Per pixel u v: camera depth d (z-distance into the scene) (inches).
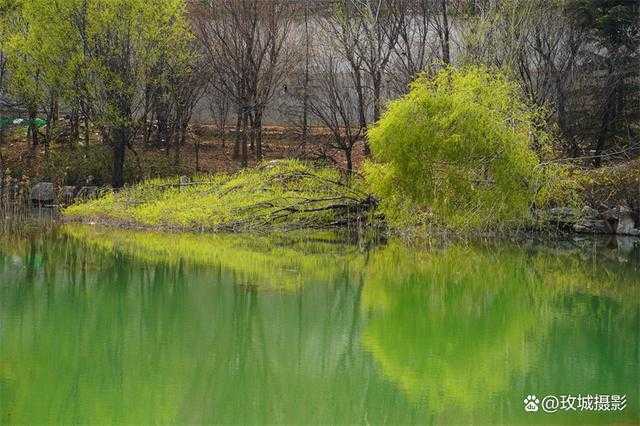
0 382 411.2
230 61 1418.6
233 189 1061.8
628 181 1000.2
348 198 1042.7
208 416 365.7
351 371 432.1
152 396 393.1
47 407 373.7
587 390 396.2
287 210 1037.2
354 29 1306.6
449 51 1269.7
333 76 1387.8
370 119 1524.4
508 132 904.3
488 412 364.5
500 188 906.7
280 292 656.4
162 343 491.2
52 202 1330.0
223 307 595.5
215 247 913.5
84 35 1218.6
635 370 432.8
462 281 719.7
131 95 1248.2
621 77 1184.8
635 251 906.7
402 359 462.6
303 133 1362.0
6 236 999.6
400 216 944.3
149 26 1227.9
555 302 630.5
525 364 447.8
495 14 1138.0
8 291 654.5
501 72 989.8
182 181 1199.6
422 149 904.9
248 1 1387.8
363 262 817.5
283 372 429.7
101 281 701.3
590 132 1210.6
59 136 1534.2
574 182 952.3
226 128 1635.1
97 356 460.8
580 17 1211.9
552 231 1024.9
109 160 1365.7
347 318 568.7
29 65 1311.5
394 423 351.3
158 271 750.5
